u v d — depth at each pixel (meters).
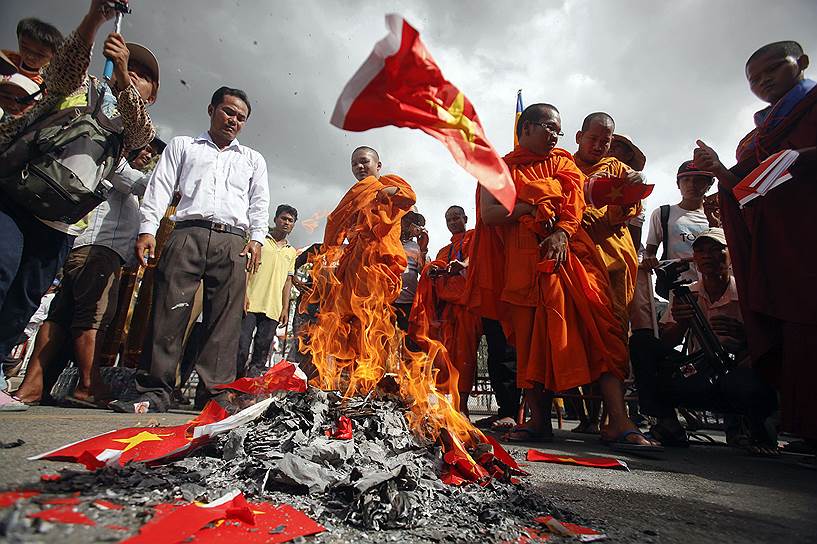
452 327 4.41
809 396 2.73
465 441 2.03
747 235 3.27
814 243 2.83
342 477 1.38
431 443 1.85
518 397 4.31
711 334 3.67
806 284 2.80
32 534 0.85
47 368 3.65
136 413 3.22
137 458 1.48
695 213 4.99
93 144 2.90
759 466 2.73
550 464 2.38
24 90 3.10
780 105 3.24
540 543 1.09
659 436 3.83
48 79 2.71
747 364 3.55
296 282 6.02
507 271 3.29
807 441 2.93
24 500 1.02
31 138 2.68
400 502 1.18
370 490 1.19
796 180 2.96
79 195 2.76
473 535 1.11
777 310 2.90
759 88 3.39
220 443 1.66
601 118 3.70
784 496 1.83
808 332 2.78
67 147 2.80
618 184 3.27
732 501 1.70
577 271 3.09
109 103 3.34
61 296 3.58
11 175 2.62
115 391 4.47
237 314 3.70
